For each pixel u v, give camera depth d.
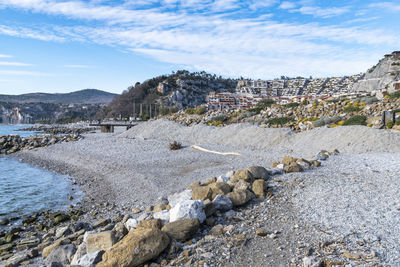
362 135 19.88
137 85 185.75
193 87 191.62
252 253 5.59
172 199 9.42
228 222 7.29
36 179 19.75
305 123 30.02
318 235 6.04
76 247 7.43
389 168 12.19
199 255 5.66
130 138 39.59
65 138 45.00
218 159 20.72
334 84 190.62
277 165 12.69
